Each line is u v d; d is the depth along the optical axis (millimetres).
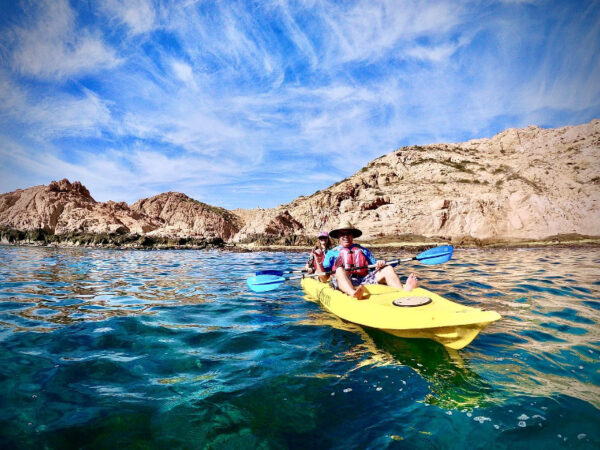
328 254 4949
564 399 2086
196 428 1850
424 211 34312
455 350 2916
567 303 4691
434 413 1974
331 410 2031
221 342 3266
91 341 3303
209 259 17172
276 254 23062
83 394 2209
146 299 5500
